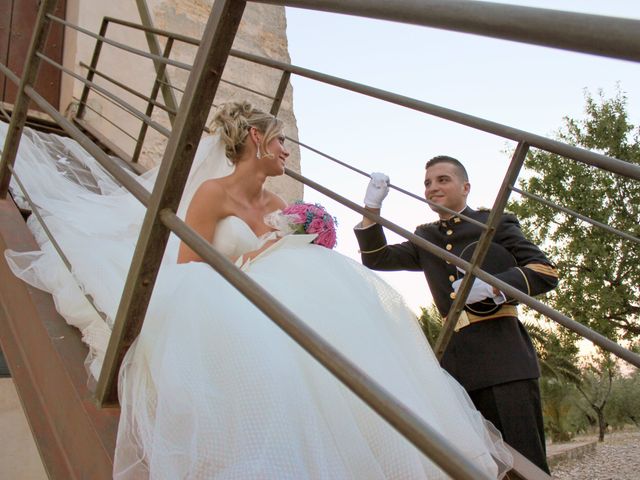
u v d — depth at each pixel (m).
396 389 1.67
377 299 2.03
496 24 0.65
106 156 1.56
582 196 12.80
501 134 1.88
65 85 4.89
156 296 1.72
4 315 2.16
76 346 1.78
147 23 3.96
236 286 1.07
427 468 1.61
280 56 6.39
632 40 0.53
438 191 2.93
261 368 1.45
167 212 1.33
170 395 1.41
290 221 2.28
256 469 1.29
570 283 12.67
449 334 2.16
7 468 3.54
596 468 8.74
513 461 1.97
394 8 0.80
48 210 2.76
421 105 2.00
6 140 2.43
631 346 12.80
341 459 1.43
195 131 1.31
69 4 5.11
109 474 1.34
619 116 13.95
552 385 15.79
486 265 2.75
